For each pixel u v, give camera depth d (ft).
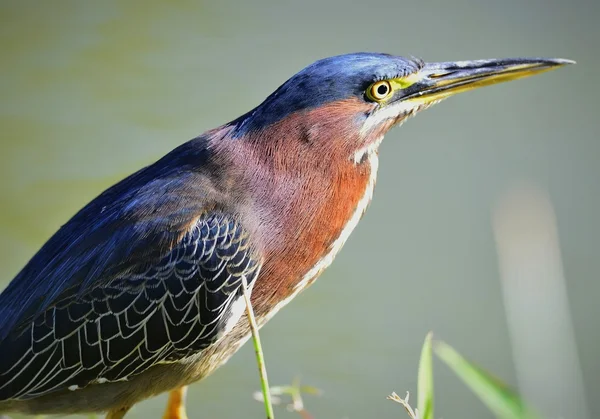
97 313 30.27
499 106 53.78
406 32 58.23
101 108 54.24
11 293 31.50
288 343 43.78
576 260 46.26
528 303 32.89
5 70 56.95
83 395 31.50
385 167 51.06
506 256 34.01
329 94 30.96
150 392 32.12
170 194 30.83
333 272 47.09
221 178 31.04
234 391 41.86
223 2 61.16
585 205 48.42
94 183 50.11
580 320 44.16
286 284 31.60
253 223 30.81
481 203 49.26
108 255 30.42
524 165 50.47
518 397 27.78
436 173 50.70
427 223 48.88
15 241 47.34
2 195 49.65
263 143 31.12
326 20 59.72
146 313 30.35
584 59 55.88
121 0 61.36
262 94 54.90
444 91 32.71
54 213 48.80
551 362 32.78
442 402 41.93
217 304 30.66
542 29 57.72
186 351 30.96
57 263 30.91
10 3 61.05
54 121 53.67
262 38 58.49
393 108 32.07
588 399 41.78
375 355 43.16
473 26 58.29
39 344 30.37
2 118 53.83
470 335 44.16
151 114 53.83
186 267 30.42
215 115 53.47
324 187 31.22
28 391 30.73
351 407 41.01
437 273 46.85
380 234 48.65
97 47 58.44
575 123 52.47
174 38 58.90
